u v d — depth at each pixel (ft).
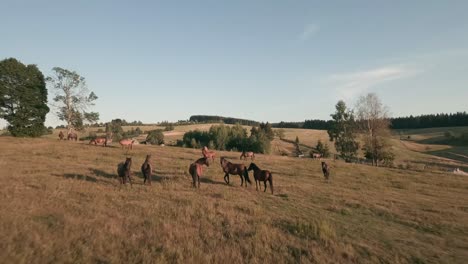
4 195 42.70
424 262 33.06
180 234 32.89
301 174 99.81
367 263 31.27
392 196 75.46
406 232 44.86
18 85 164.96
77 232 30.45
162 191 55.47
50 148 122.01
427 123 560.61
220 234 34.78
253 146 303.89
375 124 209.67
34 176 61.52
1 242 25.68
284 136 446.19
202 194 56.24
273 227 39.65
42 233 29.14
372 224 47.26
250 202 53.31
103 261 25.32
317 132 488.44
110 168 80.69
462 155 317.63
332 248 33.71
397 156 312.29
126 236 31.22
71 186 52.60
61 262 23.85
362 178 103.60
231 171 68.64
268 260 29.53
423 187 96.63
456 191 94.99
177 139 399.03
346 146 256.11
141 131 473.67
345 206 58.18
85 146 135.85
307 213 49.85
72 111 188.85
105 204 43.37
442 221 52.44
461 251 38.32
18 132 164.35
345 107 260.42
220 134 334.03
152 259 26.37
